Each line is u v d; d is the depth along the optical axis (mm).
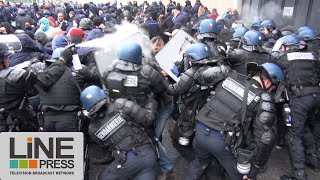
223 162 2873
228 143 2707
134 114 2709
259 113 2605
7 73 3010
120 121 2709
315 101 3691
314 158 3943
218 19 9398
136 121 2734
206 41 3885
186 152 3773
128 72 2949
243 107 2664
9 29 6434
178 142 3627
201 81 3002
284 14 9703
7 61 3096
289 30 5676
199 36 3941
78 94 3350
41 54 4426
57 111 3291
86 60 4082
